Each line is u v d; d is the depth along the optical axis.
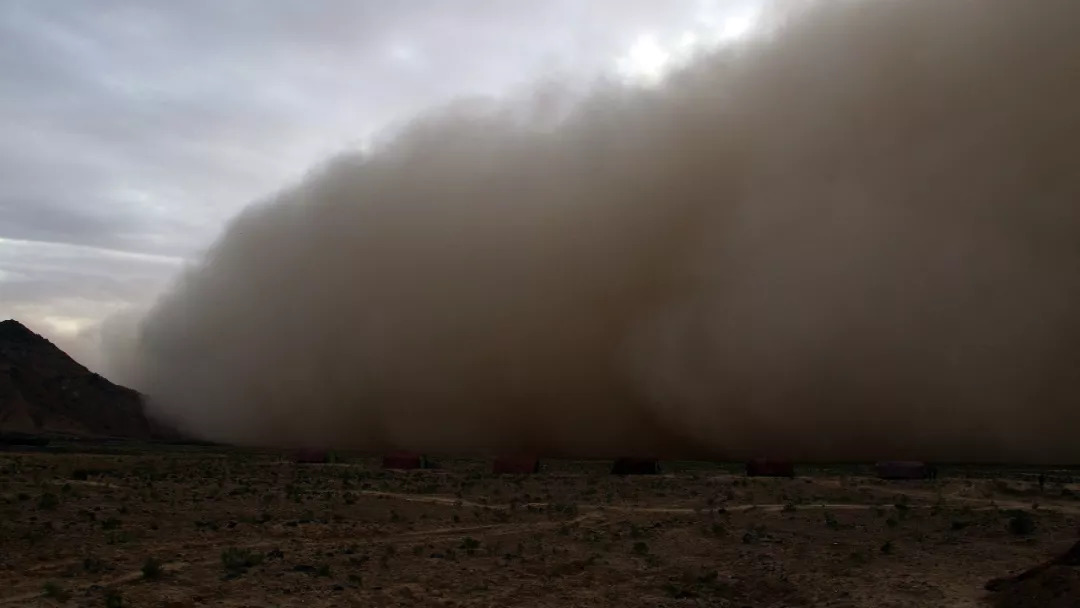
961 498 27.59
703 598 14.92
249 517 22.47
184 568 15.82
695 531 21.16
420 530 21.94
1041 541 18.02
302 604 13.72
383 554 18.06
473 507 26.61
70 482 28.41
